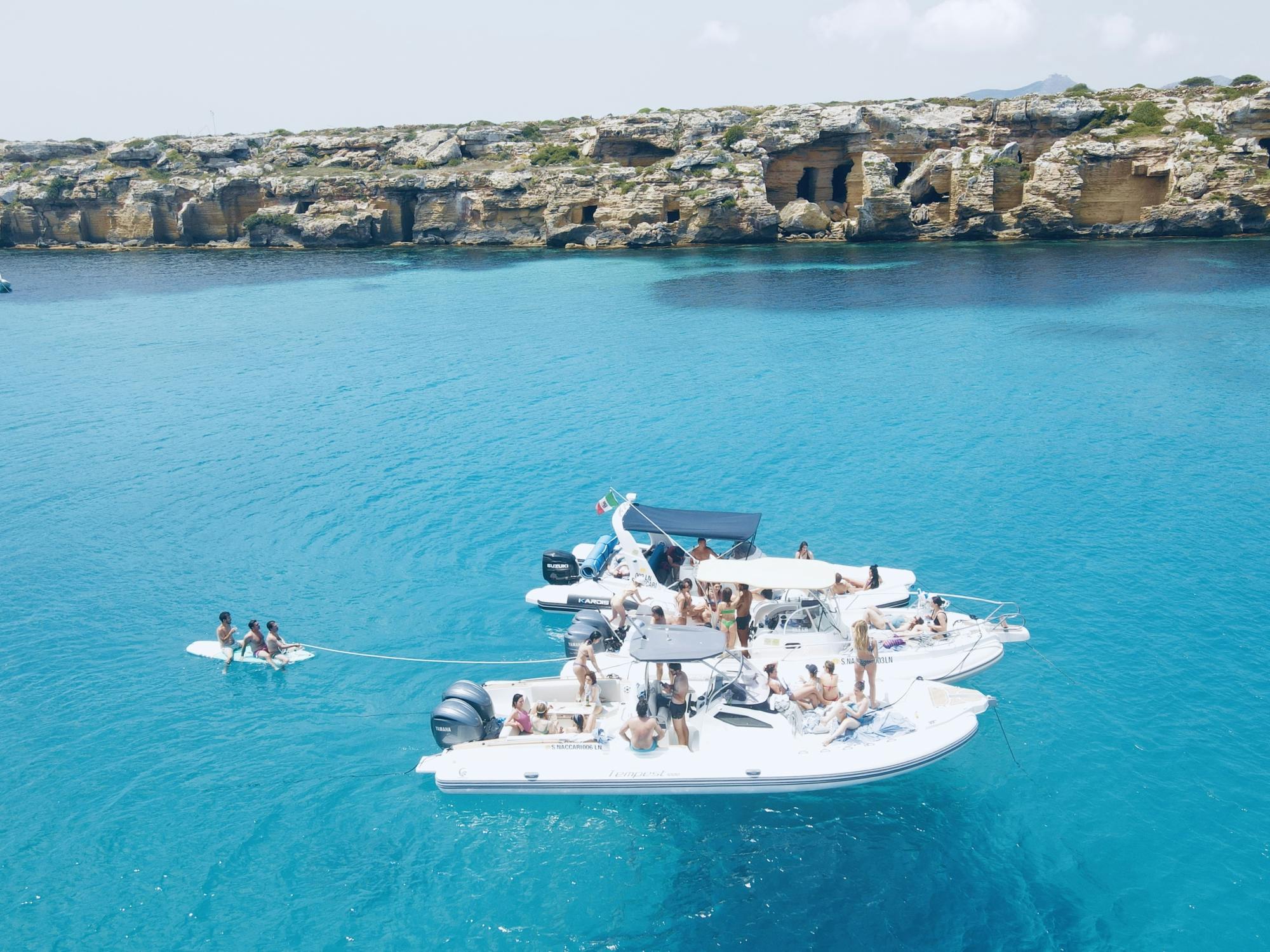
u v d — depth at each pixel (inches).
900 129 4340.6
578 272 3656.5
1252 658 783.7
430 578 995.3
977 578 944.3
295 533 1127.0
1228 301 2509.8
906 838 602.9
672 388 1797.5
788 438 1446.9
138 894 561.9
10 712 758.5
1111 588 914.7
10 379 2049.7
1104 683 756.6
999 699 738.8
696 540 1071.0
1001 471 1267.2
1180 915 531.5
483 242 4793.3
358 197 4958.2
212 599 958.4
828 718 644.1
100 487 1312.7
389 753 700.0
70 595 975.0
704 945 525.7
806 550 868.0
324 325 2667.3
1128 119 4178.2
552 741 643.5
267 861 589.6
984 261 3494.1
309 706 762.8
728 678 665.6
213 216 5113.2
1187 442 1366.9
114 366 2162.9
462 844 605.9
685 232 4389.8
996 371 1850.4
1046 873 568.1
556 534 1099.9
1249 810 608.1
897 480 1241.4
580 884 573.0
